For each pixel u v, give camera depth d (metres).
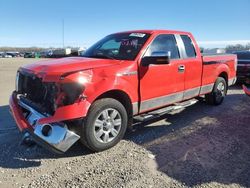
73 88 3.88
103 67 4.32
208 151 4.48
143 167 3.92
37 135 3.97
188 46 6.09
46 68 4.23
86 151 4.42
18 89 4.90
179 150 4.51
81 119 4.02
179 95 5.82
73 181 3.55
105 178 3.62
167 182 3.53
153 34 5.28
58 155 4.27
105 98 4.34
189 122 5.96
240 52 11.70
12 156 4.23
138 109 4.92
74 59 4.86
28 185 3.46
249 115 6.56
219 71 7.10
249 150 4.54
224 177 3.67
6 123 5.81
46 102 4.06
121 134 4.60
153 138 5.02
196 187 3.43
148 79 4.97
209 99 7.23
